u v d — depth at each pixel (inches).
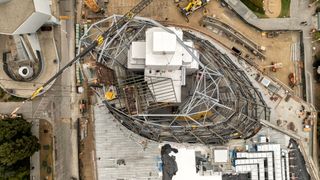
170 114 2559.1
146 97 2541.8
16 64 2824.8
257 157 2650.1
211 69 2625.5
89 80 2640.3
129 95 2518.5
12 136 2593.5
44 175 2854.3
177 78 2498.8
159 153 2677.2
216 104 2532.0
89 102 2869.1
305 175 2709.2
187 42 2536.9
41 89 2576.3
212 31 2908.5
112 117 2763.3
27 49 2743.6
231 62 2805.1
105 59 2645.2
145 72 2482.8
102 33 2723.9
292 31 2913.4
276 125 2817.4
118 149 2726.4
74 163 2861.7
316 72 2893.7
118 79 2588.6
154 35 2236.7
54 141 2861.7
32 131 2851.9
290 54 2913.4
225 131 2679.6
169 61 2331.4
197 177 2618.1
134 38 2576.3
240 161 2640.3
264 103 2792.8
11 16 2524.6
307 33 2906.0
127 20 2655.0
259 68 2888.8
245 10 2896.2
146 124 2603.3
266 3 2906.0
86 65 2576.3
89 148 2859.3
